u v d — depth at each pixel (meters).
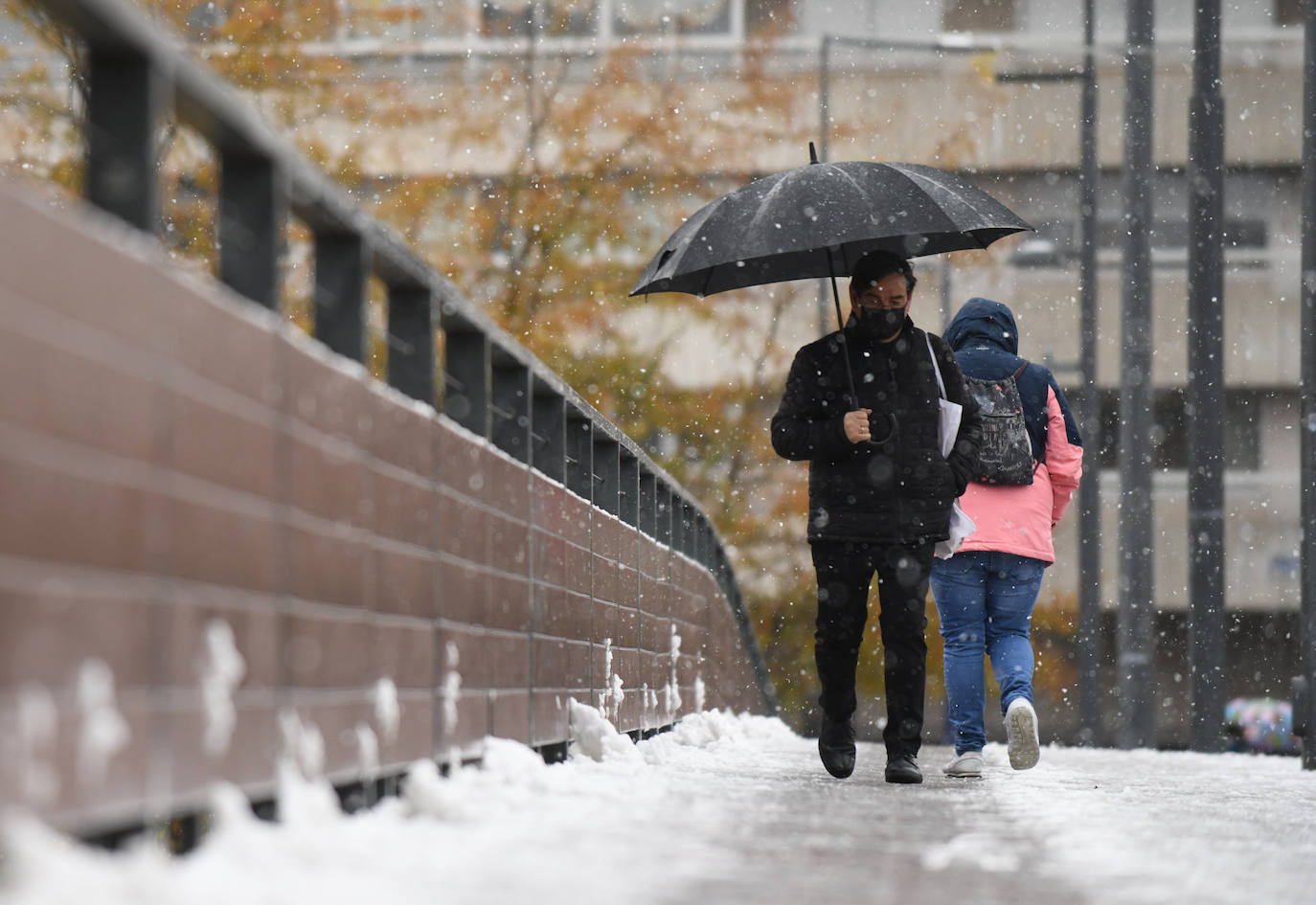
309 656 13.26
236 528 11.81
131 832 10.50
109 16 10.08
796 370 24.31
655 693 32.12
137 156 10.81
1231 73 118.31
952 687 27.52
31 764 8.85
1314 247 36.19
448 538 17.61
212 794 11.22
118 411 10.04
